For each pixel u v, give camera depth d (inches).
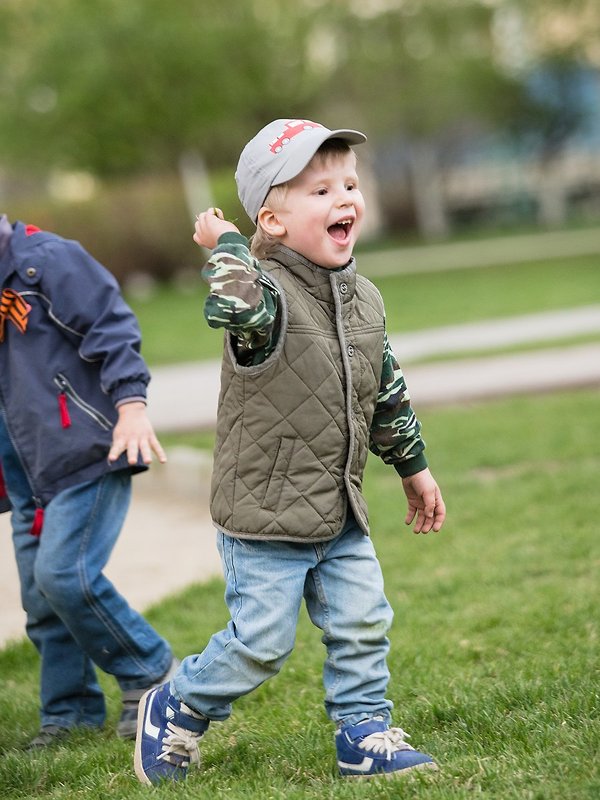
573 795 131.3
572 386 481.4
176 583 286.2
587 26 1579.7
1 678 229.6
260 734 175.8
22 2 1402.6
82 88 1295.5
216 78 1336.1
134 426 172.7
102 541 181.0
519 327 680.4
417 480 160.9
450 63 1764.3
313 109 1657.2
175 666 188.1
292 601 144.6
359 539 150.9
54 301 177.8
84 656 191.5
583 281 951.0
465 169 2103.8
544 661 195.6
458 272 1181.7
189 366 633.0
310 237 144.3
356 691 149.3
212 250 138.6
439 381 506.3
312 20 1540.4
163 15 1338.6
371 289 154.3
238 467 144.6
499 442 392.2
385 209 2114.9
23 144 1362.0
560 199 2080.5
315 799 138.9
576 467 351.3
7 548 341.4
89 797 152.3
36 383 179.5
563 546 271.4
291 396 142.4
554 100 1916.8
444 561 275.4
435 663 205.5
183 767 154.3
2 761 174.4
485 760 146.3
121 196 1238.3
